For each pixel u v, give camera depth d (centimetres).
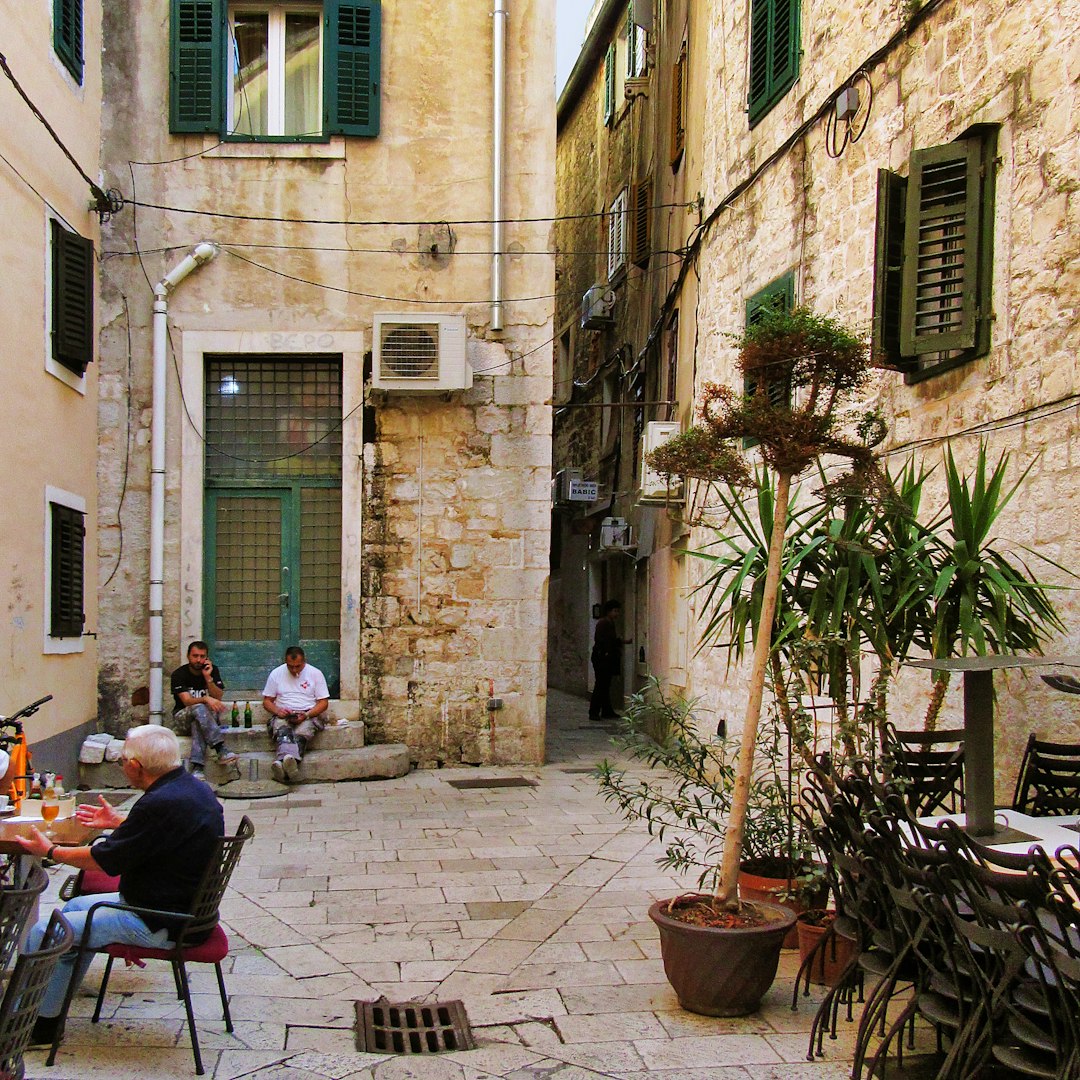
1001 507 491
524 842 759
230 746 1016
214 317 1077
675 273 1255
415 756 1083
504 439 1102
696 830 538
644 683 1420
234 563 1095
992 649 481
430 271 1102
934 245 607
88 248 969
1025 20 556
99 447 1047
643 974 489
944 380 622
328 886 641
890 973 364
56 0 907
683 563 1159
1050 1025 302
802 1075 378
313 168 1089
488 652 1096
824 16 800
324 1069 386
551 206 1113
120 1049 397
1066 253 518
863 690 700
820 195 798
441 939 543
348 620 1080
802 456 427
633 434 1522
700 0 1170
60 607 921
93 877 468
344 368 1088
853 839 384
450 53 1106
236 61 1102
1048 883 279
